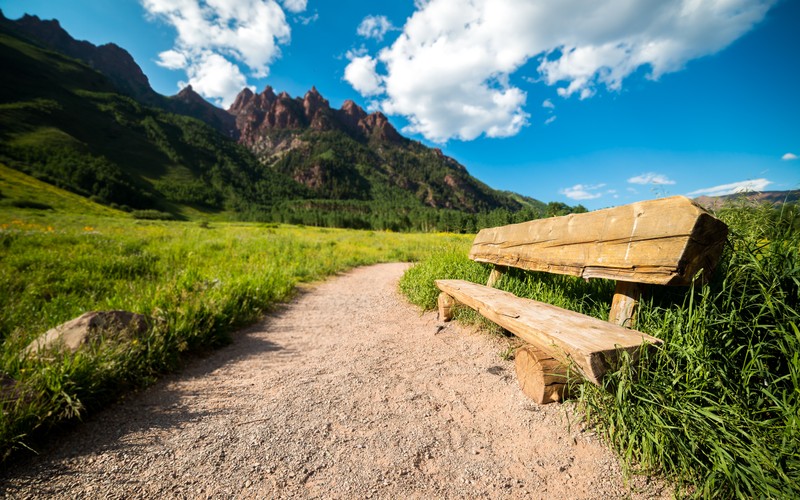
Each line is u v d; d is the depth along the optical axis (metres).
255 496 1.57
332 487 1.62
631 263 2.16
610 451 1.79
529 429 2.03
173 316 3.65
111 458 1.84
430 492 1.59
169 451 1.91
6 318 3.78
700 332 1.81
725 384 1.68
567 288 3.56
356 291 7.15
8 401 1.97
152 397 2.58
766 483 1.30
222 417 2.28
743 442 1.44
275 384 2.81
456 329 3.96
